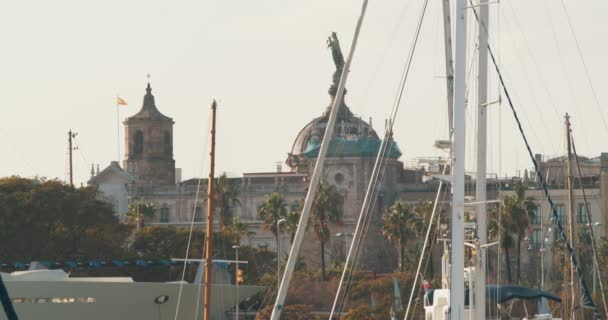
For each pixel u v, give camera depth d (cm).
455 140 12131
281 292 13325
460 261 12025
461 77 12169
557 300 16738
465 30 12200
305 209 13462
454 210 12062
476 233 14288
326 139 13700
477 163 14400
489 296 16650
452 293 11994
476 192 14325
